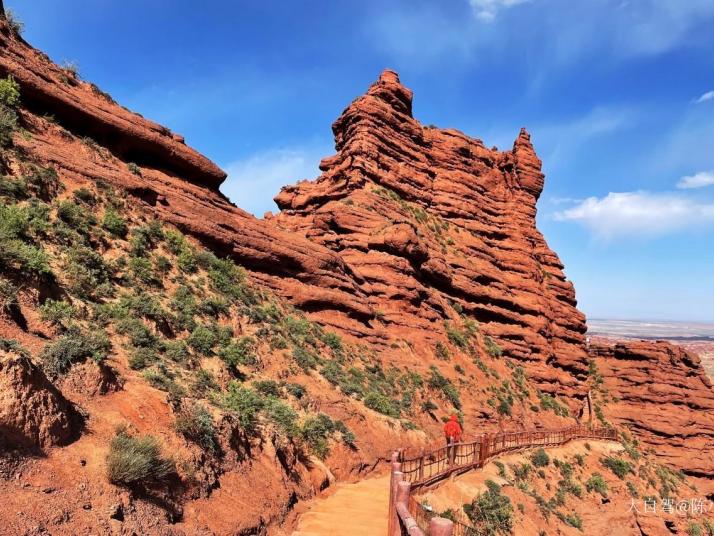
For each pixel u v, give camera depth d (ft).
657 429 200.85
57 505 25.08
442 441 94.48
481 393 133.59
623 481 129.18
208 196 105.50
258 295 98.32
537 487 97.55
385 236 142.20
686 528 126.62
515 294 195.21
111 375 38.96
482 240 199.52
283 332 90.94
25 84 79.30
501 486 77.82
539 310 195.52
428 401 108.99
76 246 62.13
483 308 173.78
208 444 40.01
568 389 192.13
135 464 30.35
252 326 82.12
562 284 224.94
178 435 37.86
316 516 45.42
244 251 104.27
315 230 154.10
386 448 76.38
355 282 131.85
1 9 83.05
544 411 158.30
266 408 58.34
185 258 83.66
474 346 154.20
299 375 79.61
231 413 47.42
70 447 29.71
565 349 207.21
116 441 31.83
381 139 186.60
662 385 213.87
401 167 188.65
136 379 42.39
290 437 55.36
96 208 75.41
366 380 99.19
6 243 47.11
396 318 132.36
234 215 109.81
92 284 58.08
